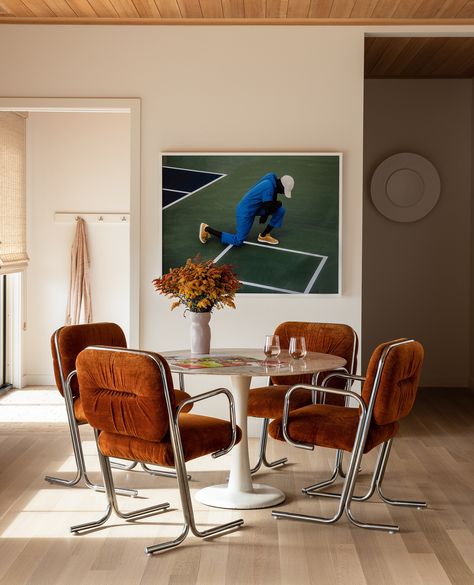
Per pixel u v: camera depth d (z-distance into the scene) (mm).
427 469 4500
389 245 7254
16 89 5336
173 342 5383
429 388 7246
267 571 3010
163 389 3080
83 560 3107
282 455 4816
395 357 3322
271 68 5320
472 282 7184
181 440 3227
